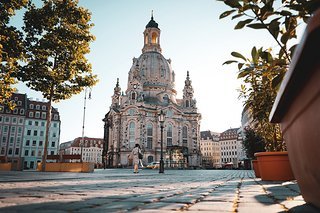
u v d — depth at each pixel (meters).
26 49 17.17
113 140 84.62
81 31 19.19
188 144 90.31
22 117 79.38
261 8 2.02
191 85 98.19
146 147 81.56
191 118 92.81
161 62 98.25
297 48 1.41
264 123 8.98
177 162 63.09
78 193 4.82
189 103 95.12
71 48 18.69
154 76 95.62
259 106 6.68
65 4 18.45
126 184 7.60
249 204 3.38
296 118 2.12
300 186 2.92
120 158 79.50
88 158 147.38
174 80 101.12
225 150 144.25
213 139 150.75
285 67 2.27
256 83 5.30
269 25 2.10
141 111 82.88
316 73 1.49
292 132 2.38
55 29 18.28
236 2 2.07
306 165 2.18
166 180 10.09
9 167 27.02
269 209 2.96
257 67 2.43
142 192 5.09
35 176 12.57
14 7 15.20
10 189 5.69
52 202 3.49
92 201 3.62
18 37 16.02
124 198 4.00
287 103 2.24
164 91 92.31
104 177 12.17
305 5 1.86
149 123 84.69
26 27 17.47
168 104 87.06
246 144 28.42
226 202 3.58
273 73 2.47
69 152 146.88
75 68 19.27
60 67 18.89
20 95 82.44
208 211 2.80
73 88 19.56
